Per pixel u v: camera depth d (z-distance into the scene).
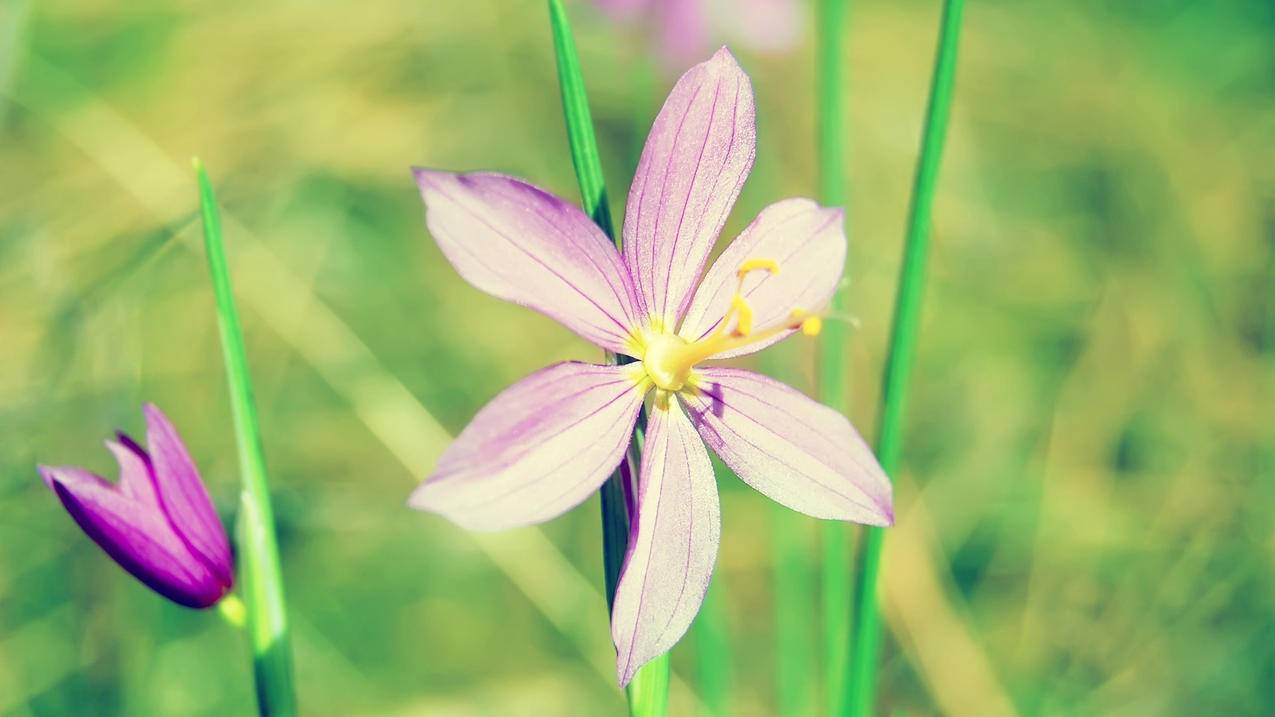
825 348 0.24
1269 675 0.30
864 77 0.44
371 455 0.34
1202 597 0.32
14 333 0.31
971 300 0.39
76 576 0.28
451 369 0.35
